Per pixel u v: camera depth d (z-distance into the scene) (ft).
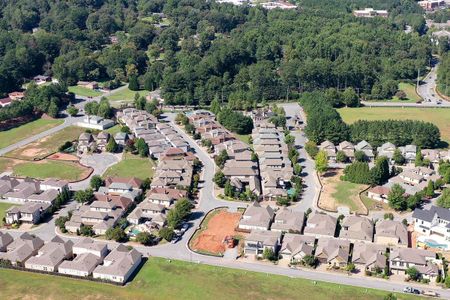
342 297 491.31
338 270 537.24
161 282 516.73
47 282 518.37
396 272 531.91
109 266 527.81
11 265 541.75
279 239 579.89
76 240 600.39
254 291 501.15
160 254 566.77
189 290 503.61
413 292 497.87
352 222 611.47
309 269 539.70
